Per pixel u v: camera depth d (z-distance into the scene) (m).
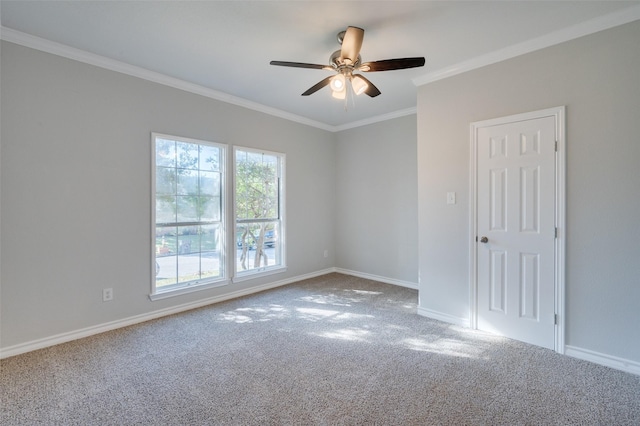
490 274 2.83
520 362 2.32
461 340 2.70
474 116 2.90
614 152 2.23
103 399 1.90
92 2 2.04
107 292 2.90
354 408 1.82
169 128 3.31
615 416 1.74
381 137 4.72
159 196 3.29
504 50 2.67
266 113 4.29
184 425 1.68
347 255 5.23
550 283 2.51
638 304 2.16
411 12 2.16
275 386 2.03
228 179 3.85
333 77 2.35
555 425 1.68
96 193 2.83
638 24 2.13
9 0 2.00
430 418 1.73
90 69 2.79
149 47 2.65
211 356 2.43
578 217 2.38
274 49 2.68
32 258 2.51
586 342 2.36
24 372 2.18
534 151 2.57
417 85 3.28
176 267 3.44
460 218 3.01
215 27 2.35
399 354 2.46
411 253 4.41
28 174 2.48
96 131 2.82
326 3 2.07
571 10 2.14
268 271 4.32
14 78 2.41
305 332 2.88
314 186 5.02
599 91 2.28
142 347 2.57
